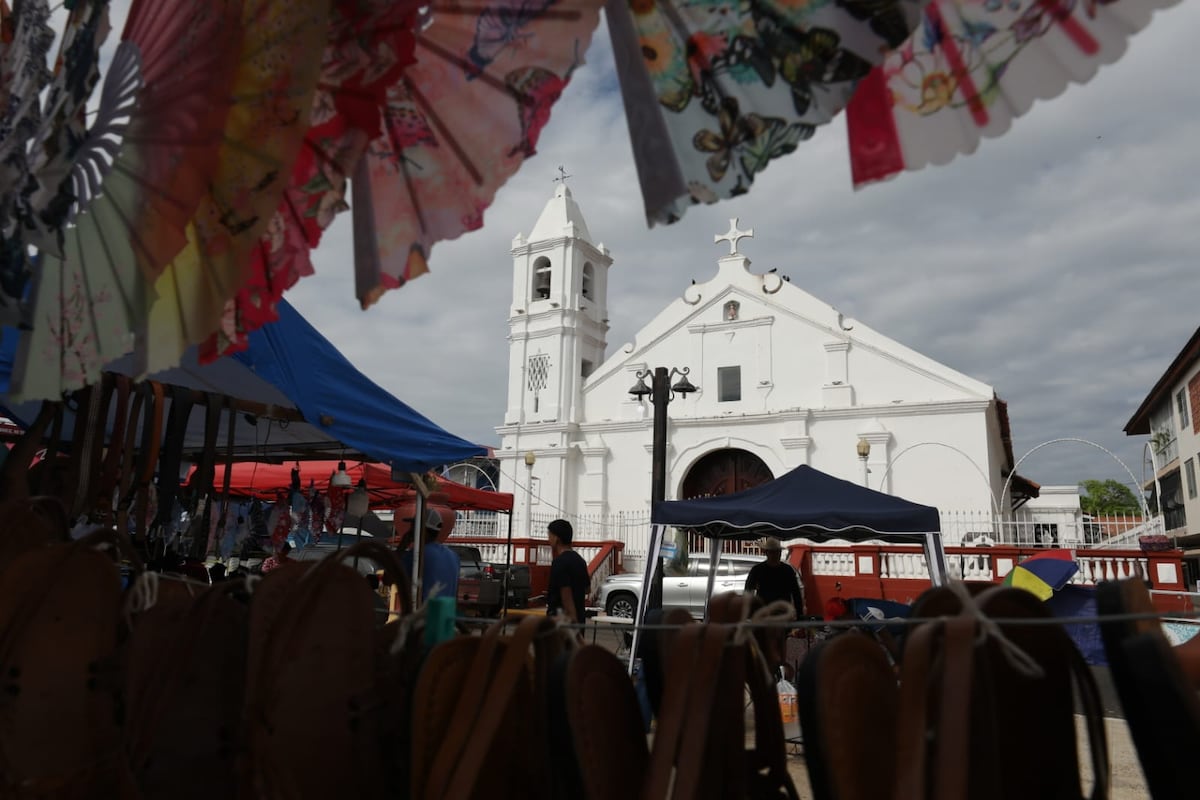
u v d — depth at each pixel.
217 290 1.92
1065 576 6.84
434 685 1.61
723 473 21.88
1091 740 1.33
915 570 15.24
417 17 1.81
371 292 1.97
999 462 22.72
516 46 1.76
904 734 1.18
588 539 21.67
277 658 1.63
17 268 2.31
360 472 8.17
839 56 1.29
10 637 1.75
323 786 1.62
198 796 1.81
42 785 1.72
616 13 1.57
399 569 1.95
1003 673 1.33
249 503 5.85
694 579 14.92
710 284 23.02
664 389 9.59
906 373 20.23
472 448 5.81
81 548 1.89
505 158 1.81
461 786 1.45
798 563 15.91
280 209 2.13
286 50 1.84
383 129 1.97
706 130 1.43
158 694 1.78
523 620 1.64
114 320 2.11
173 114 2.01
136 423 3.59
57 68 2.32
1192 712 1.05
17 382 2.37
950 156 1.32
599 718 1.51
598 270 26.08
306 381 4.52
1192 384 22.91
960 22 1.32
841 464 20.16
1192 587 13.86
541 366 24.22
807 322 21.50
